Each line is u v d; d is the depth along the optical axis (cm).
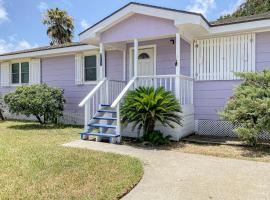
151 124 791
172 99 775
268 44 832
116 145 754
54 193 391
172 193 404
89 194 388
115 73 1140
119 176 466
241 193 402
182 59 972
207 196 392
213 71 914
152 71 1038
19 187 412
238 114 697
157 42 1024
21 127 1133
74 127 1145
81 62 1245
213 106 918
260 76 732
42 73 1389
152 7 841
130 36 898
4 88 1533
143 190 416
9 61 1509
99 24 926
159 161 584
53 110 1144
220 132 906
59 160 563
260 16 848
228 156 631
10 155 604
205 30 852
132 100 769
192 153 662
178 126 809
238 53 872
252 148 711
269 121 658
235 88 766
